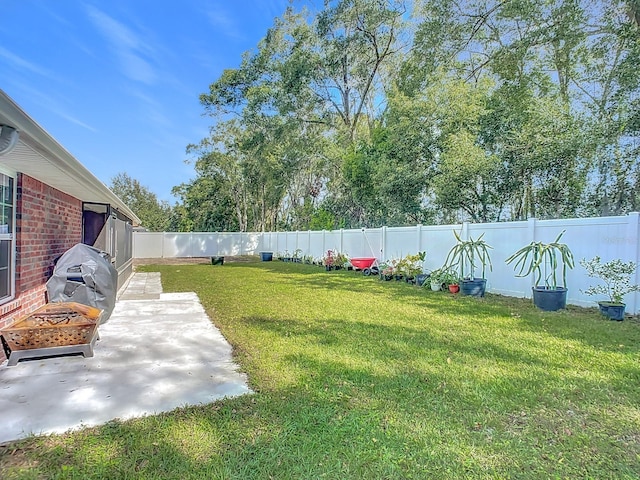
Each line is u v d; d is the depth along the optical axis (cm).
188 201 3203
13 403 306
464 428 268
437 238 1046
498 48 1335
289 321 599
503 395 320
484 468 223
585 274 690
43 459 231
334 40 1867
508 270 838
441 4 1376
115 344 473
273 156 2300
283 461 230
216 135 2919
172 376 365
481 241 864
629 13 984
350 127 2117
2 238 421
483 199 1151
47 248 572
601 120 963
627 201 962
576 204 1025
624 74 912
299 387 337
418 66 1579
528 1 1159
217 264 1830
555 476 215
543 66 1249
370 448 243
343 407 299
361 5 1698
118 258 993
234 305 739
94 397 317
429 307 708
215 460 231
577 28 1113
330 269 1496
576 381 348
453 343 471
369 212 1706
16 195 450
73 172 454
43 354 407
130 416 284
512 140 1103
